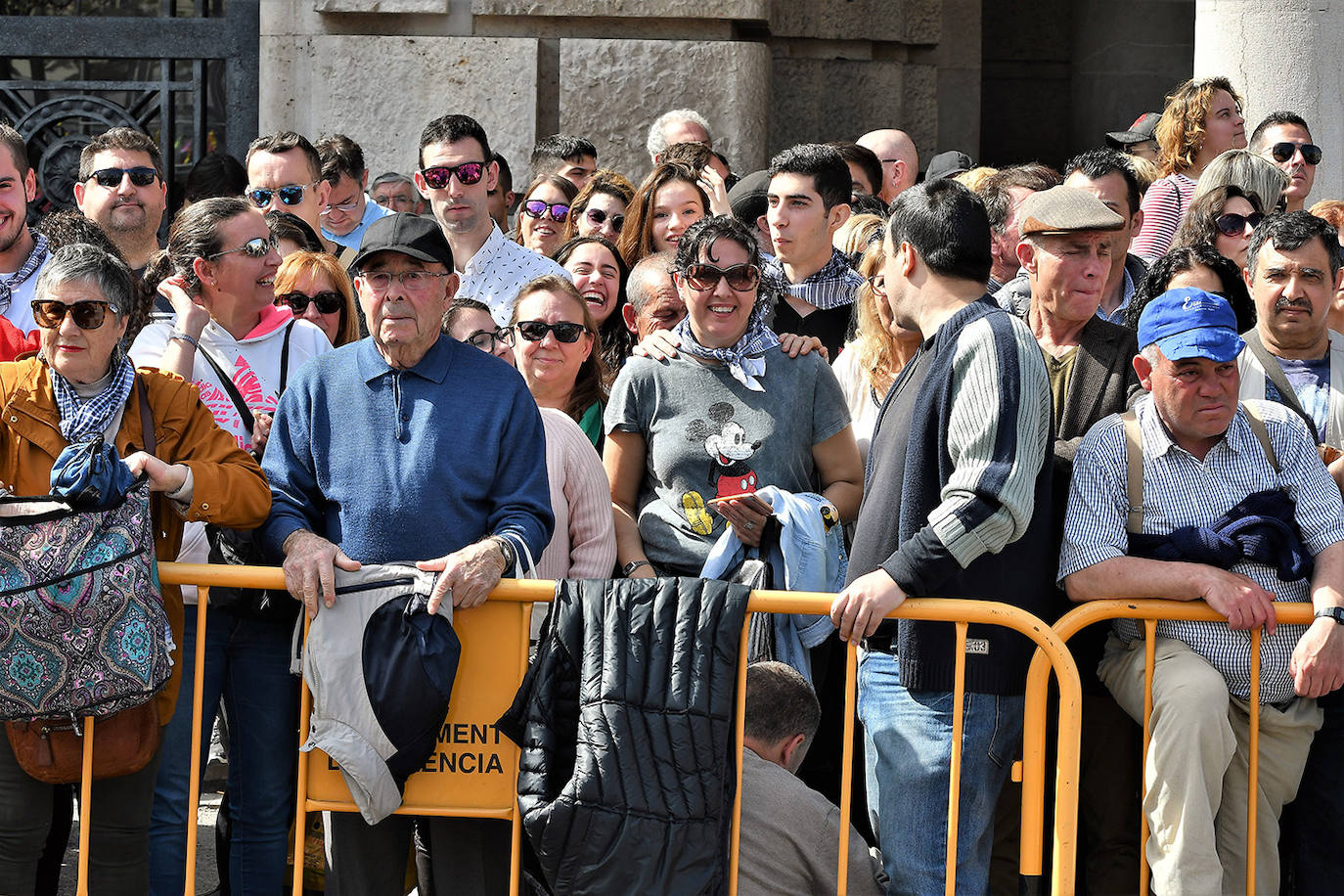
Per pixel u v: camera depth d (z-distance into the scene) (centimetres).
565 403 805
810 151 917
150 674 584
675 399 753
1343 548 637
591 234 1022
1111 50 1538
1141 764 689
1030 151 1656
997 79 1650
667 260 850
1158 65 1531
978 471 588
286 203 1065
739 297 745
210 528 658
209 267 738
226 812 747
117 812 629
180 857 690
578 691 600
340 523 628
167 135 1365
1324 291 761
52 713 576
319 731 601
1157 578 624
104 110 1374
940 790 626
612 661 593
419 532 621
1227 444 648
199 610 627
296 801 662
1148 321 643
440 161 996
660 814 581
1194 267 770
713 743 588
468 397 638
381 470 626
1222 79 1158
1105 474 654
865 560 639
